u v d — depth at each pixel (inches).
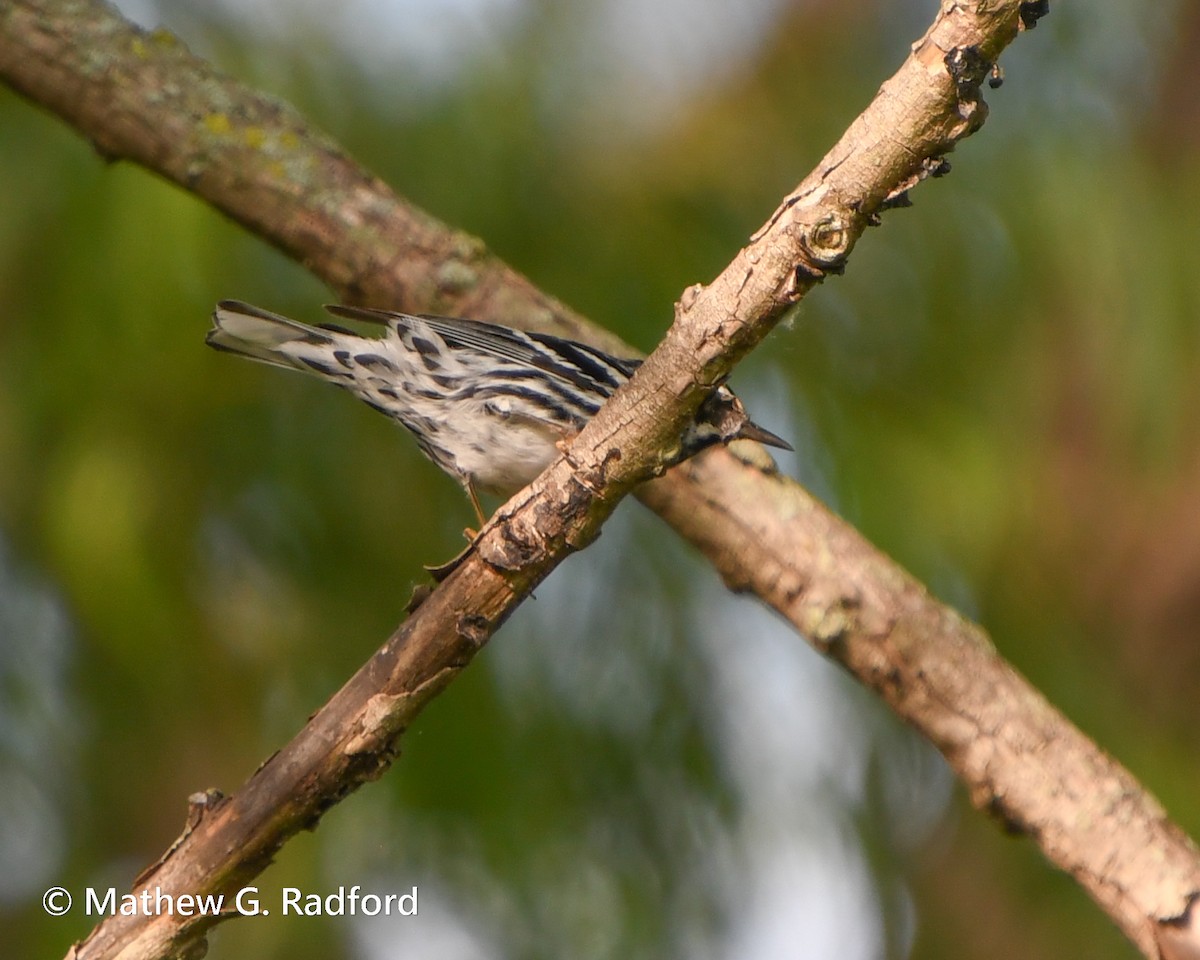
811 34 386.6
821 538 291.3
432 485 380.2
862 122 219.3
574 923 368.8
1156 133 394.9
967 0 209.6
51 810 374.9
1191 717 404.5
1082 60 385.7
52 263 340.8
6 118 348.2
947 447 365.7
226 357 352.8
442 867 366.0
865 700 399.9
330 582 372.8
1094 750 276.1
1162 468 392.2
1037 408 392.5
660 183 367.6
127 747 376.2
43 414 343.6
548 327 333.1
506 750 365.1
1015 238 373.1
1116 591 411.5
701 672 383.9
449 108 363.9
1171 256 370.0
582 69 374.0
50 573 355.6
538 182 366.9
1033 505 382.6
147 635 342.6
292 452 367.2
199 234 336.5
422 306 331.3
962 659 281.9
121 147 321.7
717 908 377.1
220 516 359.3
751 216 370.9
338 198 327.0
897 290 379.2
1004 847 412.5
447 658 240.4
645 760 375.9
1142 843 266.4
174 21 358.9
